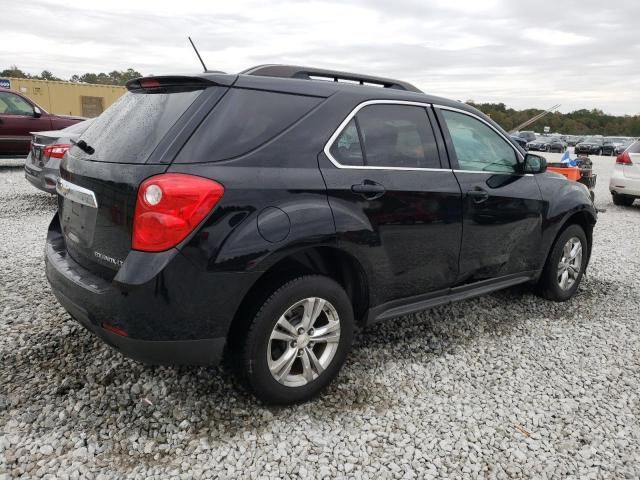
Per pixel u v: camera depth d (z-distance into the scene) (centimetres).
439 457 258
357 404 299
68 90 2452
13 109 1191
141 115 278
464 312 445
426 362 353
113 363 324
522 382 333
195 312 247
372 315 323
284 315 274
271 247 257
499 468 252
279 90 284
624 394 324
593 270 592
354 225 290
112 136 281
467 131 379
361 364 345
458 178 354
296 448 258
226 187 248
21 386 295
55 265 292
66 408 278
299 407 292
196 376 314
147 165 246
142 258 240
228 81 269
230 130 260
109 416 274
